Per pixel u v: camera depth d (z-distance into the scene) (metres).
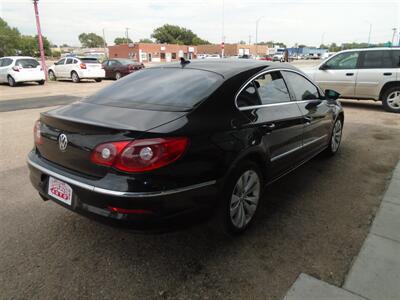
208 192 2.48
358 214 3.40
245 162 2.85
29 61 16.95
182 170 2.29
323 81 9.98
